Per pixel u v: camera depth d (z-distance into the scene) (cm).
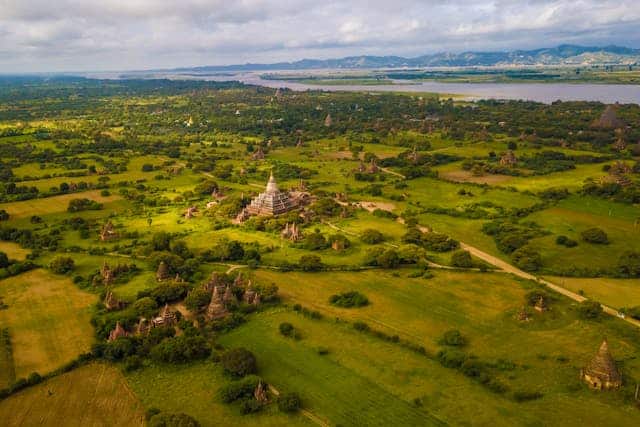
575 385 11894
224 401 11594
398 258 19225
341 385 12200
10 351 13575
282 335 14425
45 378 12481
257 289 16900
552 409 11150
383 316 15425
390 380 12344
